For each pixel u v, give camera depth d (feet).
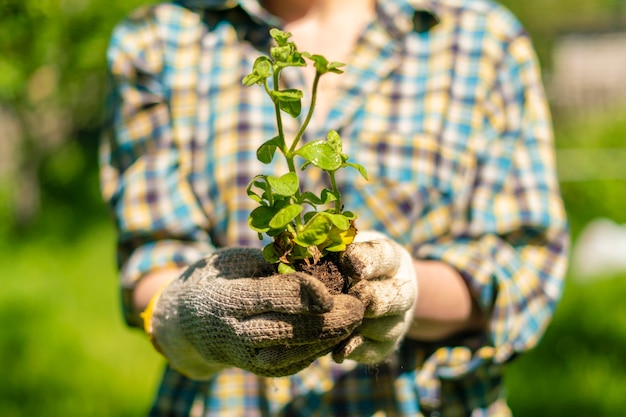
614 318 24.20
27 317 26.61
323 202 6.31
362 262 6.23
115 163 9.73
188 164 9.34
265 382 8.96
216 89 9.36
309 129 9.18
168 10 9.77
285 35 6.14
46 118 43.86
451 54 9.43
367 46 9.40
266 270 6.60
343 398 8.86
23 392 21.67
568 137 55.62
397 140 9.11
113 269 33.83
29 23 22.94
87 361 23.24
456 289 8.61
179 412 9.24
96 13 29.81
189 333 6.89
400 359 8.86
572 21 70.90
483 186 9.22
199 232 9.17
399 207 9.02
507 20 9.70
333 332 5.92
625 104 68.13
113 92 9.73
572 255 31.60
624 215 41.96
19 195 42.50
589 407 19.70
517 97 9.50
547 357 22.13
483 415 9.10
